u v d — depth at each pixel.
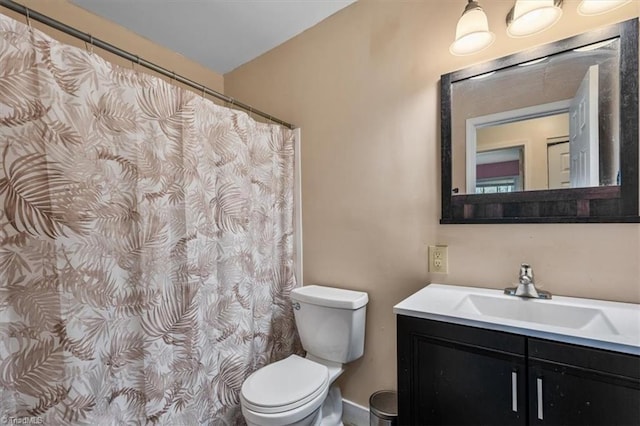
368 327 1.70
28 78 0.94
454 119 1.41
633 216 1.05
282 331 1.96
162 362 1.27
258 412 1.25
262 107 2.22
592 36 1.10
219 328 1.55
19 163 0.93
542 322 1.12
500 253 1.31
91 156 1.08
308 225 1.96
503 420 0.93
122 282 1.17
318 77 1.90
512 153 1.27
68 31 1.03
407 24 1.56
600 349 0.80
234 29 1.94
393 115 1.61
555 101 1.18
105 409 1.10
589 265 1.13
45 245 0.97
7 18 0.90
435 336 1.05
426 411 1.07
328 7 1.76
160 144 1.28
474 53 1.36
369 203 1.70
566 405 0.84
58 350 0.99
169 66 2.16
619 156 1.07
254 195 1.77
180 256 1.35
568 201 1.16
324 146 1.88
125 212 1.18
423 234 1.51
